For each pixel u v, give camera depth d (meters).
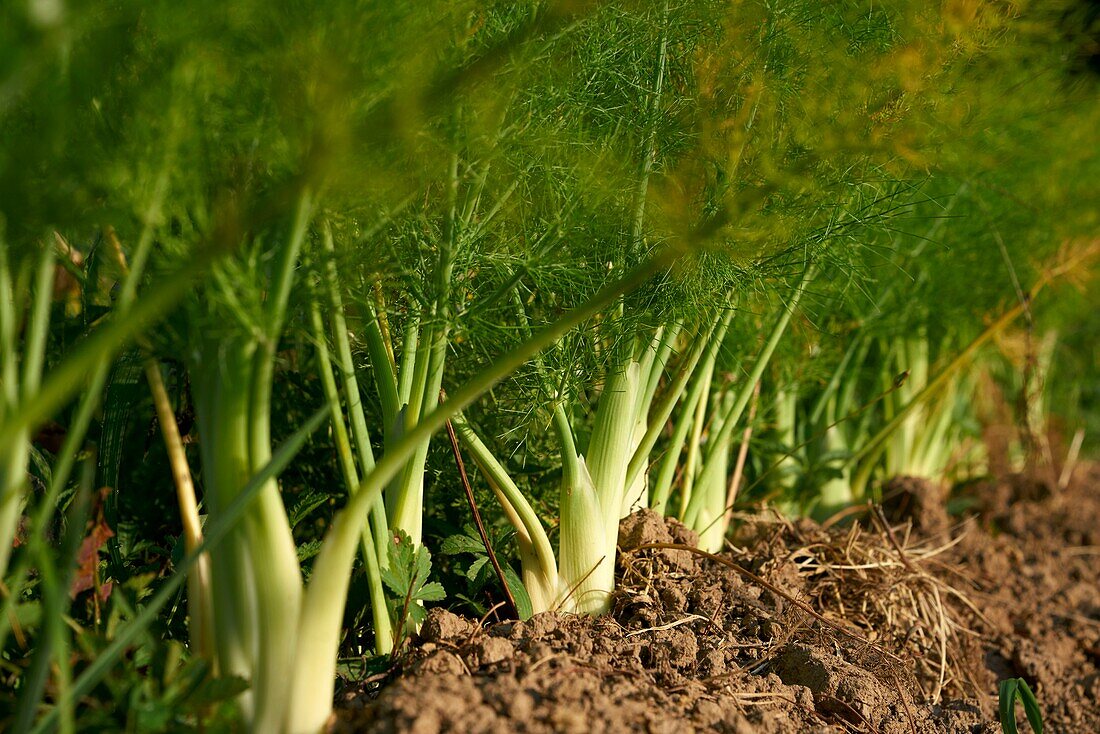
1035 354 2.22
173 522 1.68
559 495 1.76
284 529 1.41
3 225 1.38
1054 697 1.85
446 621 1.55
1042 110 1.82
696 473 1.88
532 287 1.71
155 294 1.32
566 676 1.48
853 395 2.22
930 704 1.65
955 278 2.07
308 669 1.41
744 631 1.66
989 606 1.95
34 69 1.33
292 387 1.74
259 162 1.45
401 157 1.45
